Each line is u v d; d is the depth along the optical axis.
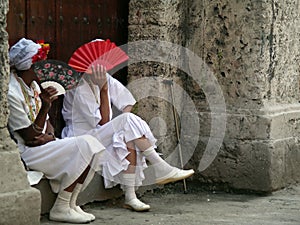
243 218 12.84
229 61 15.22
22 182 10.81
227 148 15.17
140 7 14.77
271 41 15.19
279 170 15.18
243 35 15.06
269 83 15.31
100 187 13.21
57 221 11.88
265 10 14.91
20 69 11.81
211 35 15.34
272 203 14.26
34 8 13.09
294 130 15.89
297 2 16.08
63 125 13.80
